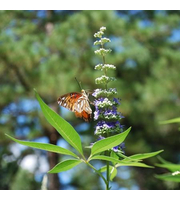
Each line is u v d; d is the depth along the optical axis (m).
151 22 18.80
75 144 2.54
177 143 17.16
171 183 17.59
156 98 15.04
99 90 2.85
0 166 17.91
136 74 16.31
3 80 15.83
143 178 19.61
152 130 15.92
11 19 16.05
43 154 18.72
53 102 15.55
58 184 16.47
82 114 3.34
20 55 13.88
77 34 14.76
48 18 16.91
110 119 2.80
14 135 16.02
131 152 16.25
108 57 14.92
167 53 16.61
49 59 14.39
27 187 18.20
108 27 15.21
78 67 14.69
